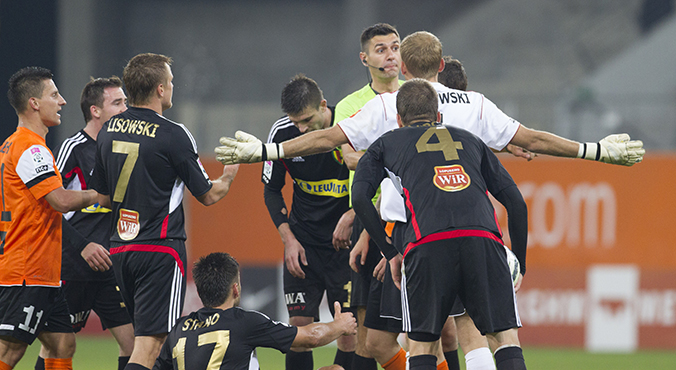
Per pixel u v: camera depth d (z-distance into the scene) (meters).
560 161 35.72
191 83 85.94
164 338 15.07
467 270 12.56
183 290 15.27
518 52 79.50
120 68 85.75
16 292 15.66
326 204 18.44
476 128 14.40
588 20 80.06
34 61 78.00
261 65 88.31
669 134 54.28
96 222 18.45
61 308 17.11
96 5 81.00
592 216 35.50
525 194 36.06
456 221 12.54
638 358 32.16
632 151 14.53
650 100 55.06
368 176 13.24
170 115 78.56
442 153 13.05
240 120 77.19
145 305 14.82
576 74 77.44
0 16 76.06
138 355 14.70
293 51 88.69
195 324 13.49
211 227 37.09
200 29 88.75
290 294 18.94
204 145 75.31
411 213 12.84
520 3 81.62
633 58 67.31
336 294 18.80
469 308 12.81
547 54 79.00
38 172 15.48
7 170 15.67
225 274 13.69
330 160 18.12
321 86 79.44
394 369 16.08
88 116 18.33
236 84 87.62
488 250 12.65
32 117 15.97
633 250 35.12
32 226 15.72
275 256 36.88
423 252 12.59
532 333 36.28
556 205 35.78
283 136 18.02
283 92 17.00
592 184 35.44
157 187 14.83
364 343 17.11
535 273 36.19
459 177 12.84
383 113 14.38
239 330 13.36
